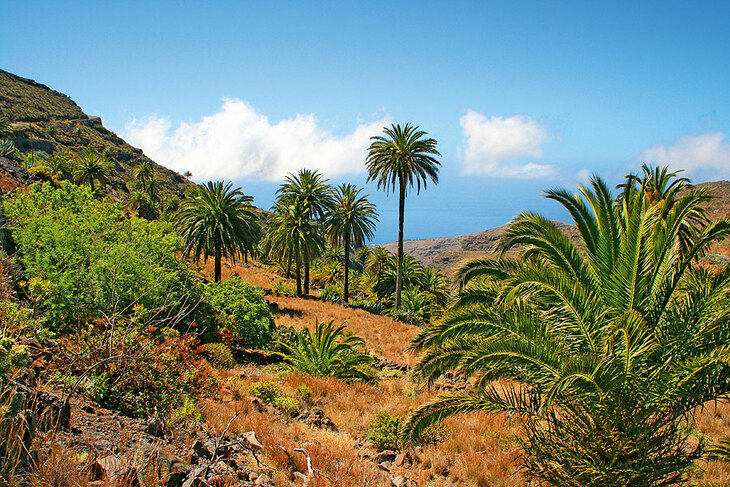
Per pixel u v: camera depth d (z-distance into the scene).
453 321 7.44
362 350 20.55
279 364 15.02
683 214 6.68
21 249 10.20
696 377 6.20
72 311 8.45
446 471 7.71
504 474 7.68
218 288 16.69
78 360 6.02
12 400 3.12
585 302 7.01
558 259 7.69
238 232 30.25
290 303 33.16
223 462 4.77
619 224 7.35
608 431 6.31
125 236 13.05
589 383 6.38
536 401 7.23
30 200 12.61
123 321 6.83
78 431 3.97
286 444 6.50
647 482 6.10
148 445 4.11
